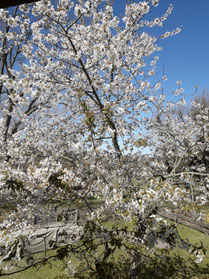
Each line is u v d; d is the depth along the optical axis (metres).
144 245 2.23
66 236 2.40
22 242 2.44
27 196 2.21
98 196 2.56
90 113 2.30
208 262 4.82
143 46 4.18
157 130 6.21
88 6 3.15
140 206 2.01
